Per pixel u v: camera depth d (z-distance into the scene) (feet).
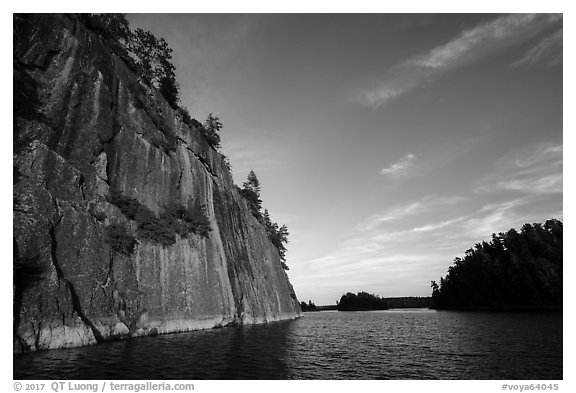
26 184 79.36
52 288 73.67
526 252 357.41
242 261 181.16
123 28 158.92
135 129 131.75
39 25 98.12
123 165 120.57
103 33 134.21
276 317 216.74
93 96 112.27
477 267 427.33
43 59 97.91
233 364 64.39
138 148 128.67
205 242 141.28
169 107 164.76
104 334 86.74
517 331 140.15
